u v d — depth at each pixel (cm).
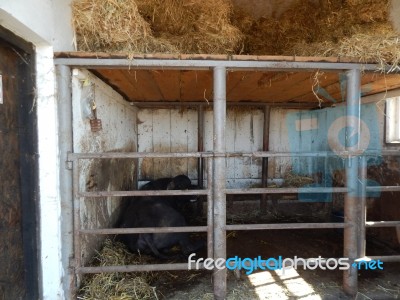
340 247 296
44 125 171
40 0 153
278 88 286
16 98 158
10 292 151
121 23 195
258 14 329
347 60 190
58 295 177
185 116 425
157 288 214
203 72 218
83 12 193
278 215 408
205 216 398
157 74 225
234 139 434
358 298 201
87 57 175
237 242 309
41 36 155
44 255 174
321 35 286
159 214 267
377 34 212
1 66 144
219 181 186
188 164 429
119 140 324
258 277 230
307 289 213
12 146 154
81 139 207
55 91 173
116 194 181
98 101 247
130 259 251
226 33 230
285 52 284
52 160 172
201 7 232
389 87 277
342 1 271
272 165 441
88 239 220
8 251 150
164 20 235
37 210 170
